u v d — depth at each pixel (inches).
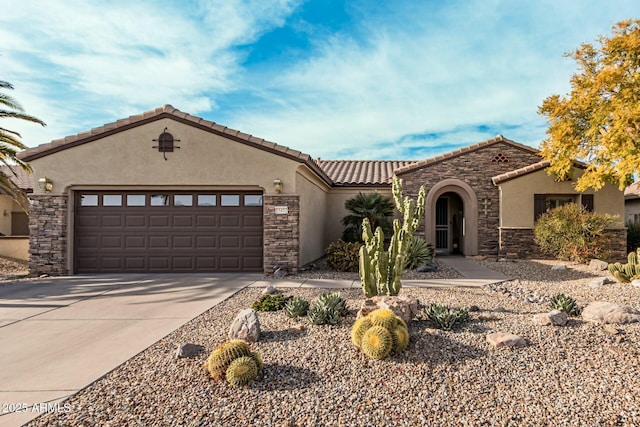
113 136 508.1
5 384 182.5
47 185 504.1
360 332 215.5
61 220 508.7
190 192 525.7
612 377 182.5
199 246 524.1
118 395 171.3
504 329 240.8
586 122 644.1
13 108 541.3
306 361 203.0
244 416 154.9
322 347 220.5
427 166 730.2
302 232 543.5
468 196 727.1
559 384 178.7
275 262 502.9
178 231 524.4
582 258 593.0
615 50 587.5
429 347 215.2
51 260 507.8
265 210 505.0
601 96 612.4
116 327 274.1
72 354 220.7
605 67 604.1
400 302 253.1
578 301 331.0
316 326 257.4
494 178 693.3
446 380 183.2
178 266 523.2
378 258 304.3
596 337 225.8
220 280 466.6
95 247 525.0
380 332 204.2
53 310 323.9
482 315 270.7
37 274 506.6
